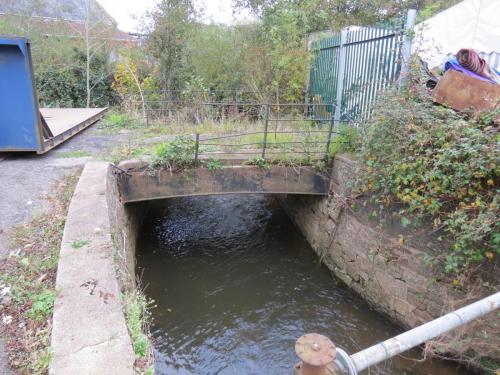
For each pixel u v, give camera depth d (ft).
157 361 14.70
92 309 7.80
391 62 19.26
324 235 21.03
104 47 56.39
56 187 15.74
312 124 26.84
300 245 23.75
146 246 22.99
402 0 39.81
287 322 16.90
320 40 28.99
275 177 19.98
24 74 18.61
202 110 30.25
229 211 29.14
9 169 18.10
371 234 16.70
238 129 26.21
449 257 12.80
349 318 16.94
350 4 38.93
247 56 33.22
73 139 25.32
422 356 14.10
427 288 14.07
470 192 12.14
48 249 10.96
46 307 8.31
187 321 16.92
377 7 39.58
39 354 6.98
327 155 20.06
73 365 6.40
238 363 14.80
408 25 18.08
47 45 53.93
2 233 11.94
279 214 28.68
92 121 32.86
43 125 21.03
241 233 25.48
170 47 38.40
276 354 15.20
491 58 20.80
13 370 6.87
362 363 4.09
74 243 10.35
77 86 54.29
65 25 58.23
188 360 14.85
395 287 15.57
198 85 33.78
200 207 29.81
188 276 20.25
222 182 19.58
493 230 11.53
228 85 35.83
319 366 3.74
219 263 21.62
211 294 18.83
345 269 19.02
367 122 17.22
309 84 30.83
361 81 22.41
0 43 17.75
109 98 56.03
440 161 12.66
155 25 37.50
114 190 16.63
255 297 18.61
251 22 36.52
